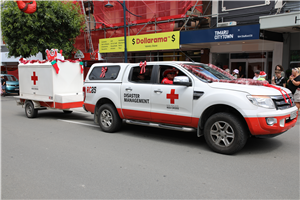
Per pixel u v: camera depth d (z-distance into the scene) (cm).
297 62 1171
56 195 349
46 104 921
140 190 358
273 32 1125
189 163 460
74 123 856
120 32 1675
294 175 401
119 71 682
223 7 1327
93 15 1800
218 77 575
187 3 1353
